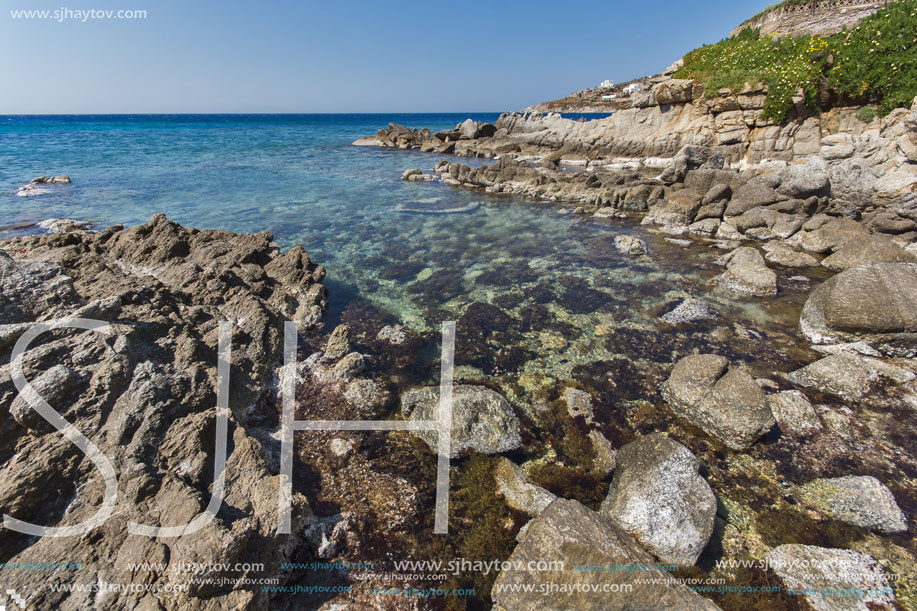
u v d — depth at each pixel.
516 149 38.34
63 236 9.80
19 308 5.62
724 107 23.12
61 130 65.56
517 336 8.94
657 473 4.88
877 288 7.88
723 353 8.20
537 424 6.48
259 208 18.75
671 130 27.88
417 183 25.95
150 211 17.36
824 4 26.17
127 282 7.31
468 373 7.72
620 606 3.66
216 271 9.07
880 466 5.60
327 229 16.14
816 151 20.34
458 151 40.78
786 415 6.32
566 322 9.49
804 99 19.92
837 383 6.88
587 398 6.96
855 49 18.58
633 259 13.30
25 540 3.71
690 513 4.57
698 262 12.90
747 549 4.58
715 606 3.60
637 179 21.17
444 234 15.93
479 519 4.88
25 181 22.91
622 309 10.05
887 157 13.95
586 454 5.93
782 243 13.77
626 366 7.89
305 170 29.80
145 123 97.75
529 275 12.14
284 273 10.53
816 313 8.50
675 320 9.42
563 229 16.72
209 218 16.81
